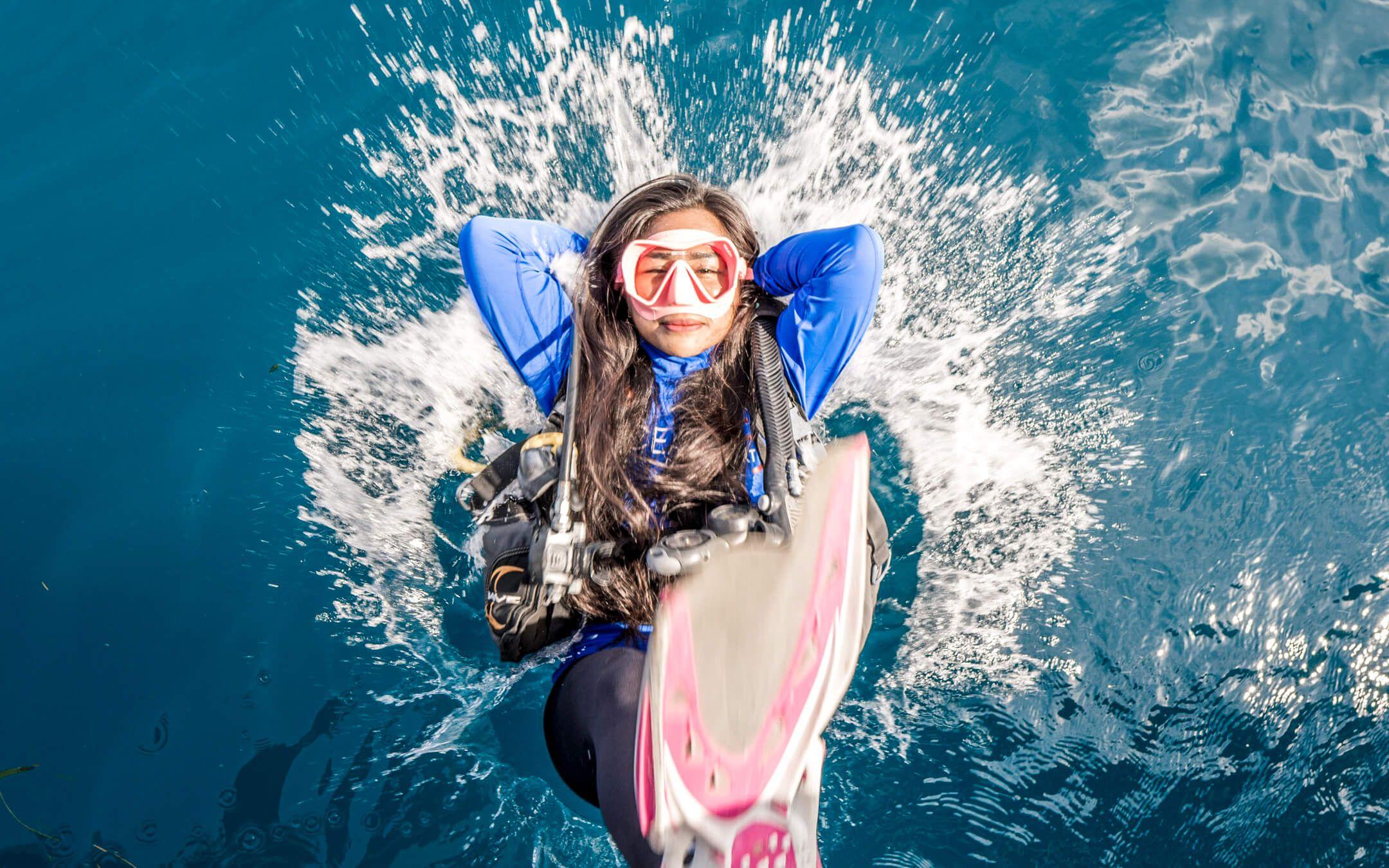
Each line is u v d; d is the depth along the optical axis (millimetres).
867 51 3391
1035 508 2580
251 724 2301
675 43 3447
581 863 2115
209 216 3170
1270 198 3021
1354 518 2453
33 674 2381
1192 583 2402
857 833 2125
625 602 1978
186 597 2510
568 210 3135
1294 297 2842
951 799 2150
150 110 3410
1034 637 2373
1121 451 2645
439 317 3031
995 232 3033
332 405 2867
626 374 2039
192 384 2883
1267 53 3287
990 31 3410
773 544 1607
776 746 1467
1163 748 2186
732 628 1472
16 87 3504
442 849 2123
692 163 3195
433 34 3498
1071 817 2109
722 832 1417
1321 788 2105
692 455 2010
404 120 3314
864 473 1548
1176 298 2879
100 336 2969
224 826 2141
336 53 3494
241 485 2707
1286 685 2242
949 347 2865
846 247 2080
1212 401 2689
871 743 2242
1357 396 2654
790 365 2035
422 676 2398
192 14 3631
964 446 2713
